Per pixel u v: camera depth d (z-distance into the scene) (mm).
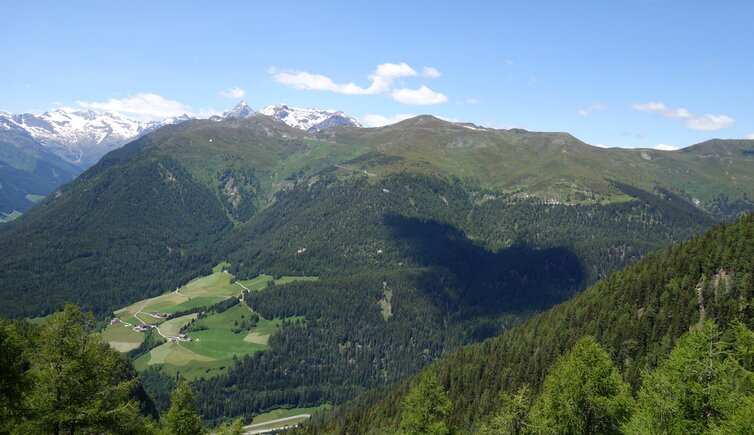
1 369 30891
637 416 41781
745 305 110625
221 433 61781
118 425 38156
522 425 51469
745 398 34688
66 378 35562
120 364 40250
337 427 156375
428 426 55156
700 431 37656
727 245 129750
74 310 37312
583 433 46812
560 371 51812
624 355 124625
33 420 33656
